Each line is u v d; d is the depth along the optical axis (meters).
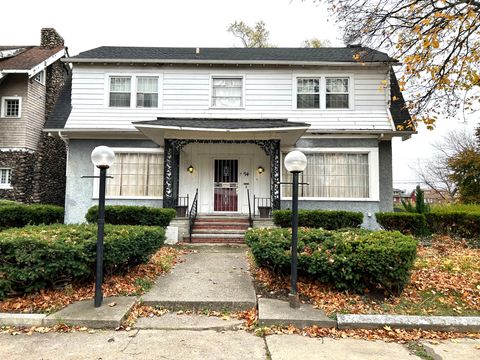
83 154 11.53
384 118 11.47
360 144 11.32
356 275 4.70
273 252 4.98
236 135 10.29
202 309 4.58
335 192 11.32
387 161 11.48
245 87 11.86
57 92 16.80
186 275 5.96
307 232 5.66
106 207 9.09
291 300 4.43
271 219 10.39
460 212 9.74
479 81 7.71
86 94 11.74
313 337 3.78
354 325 3.98
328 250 4.89
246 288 5.21
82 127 11.43
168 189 10.40
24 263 4.39
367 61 11.39
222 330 3.96
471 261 6.59
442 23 7.61
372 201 11.12
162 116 11.72
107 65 11.82
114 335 3.75
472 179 18.70
